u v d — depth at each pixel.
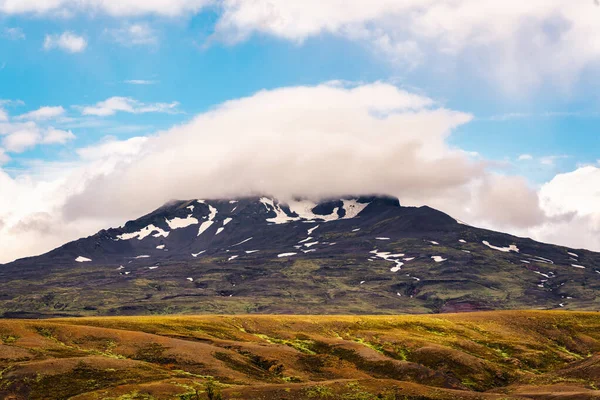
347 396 123.81
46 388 124.81
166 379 130.12
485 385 160.25
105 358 141.25
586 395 124.69
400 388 129.00
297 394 123.62
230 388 126.19
